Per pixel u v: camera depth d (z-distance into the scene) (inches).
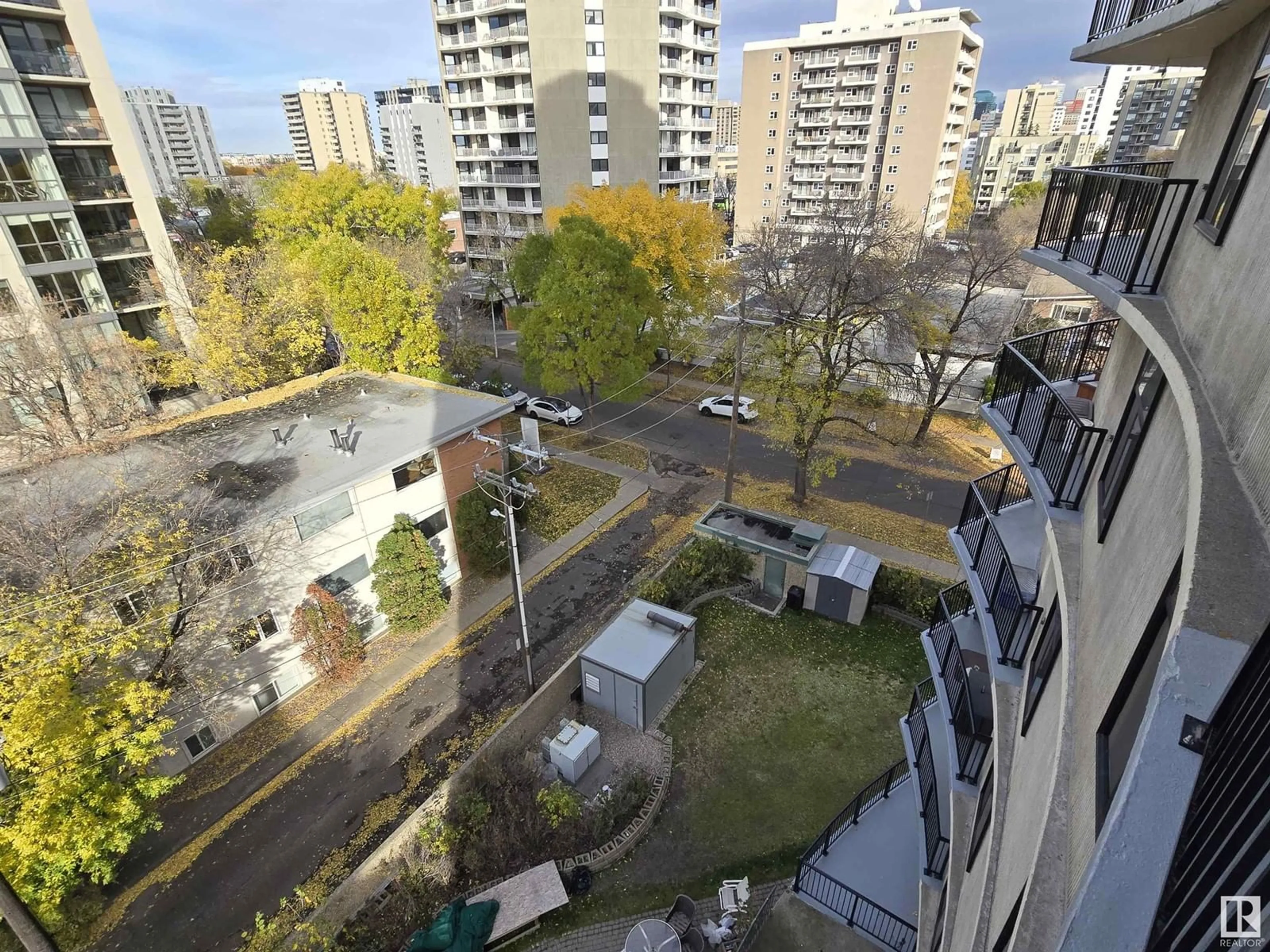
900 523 786.2
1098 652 154.7
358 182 1438.2
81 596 406.6
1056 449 265.6
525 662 540.1
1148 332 173.6
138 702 403.5
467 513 694.5
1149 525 146.5
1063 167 279.0
